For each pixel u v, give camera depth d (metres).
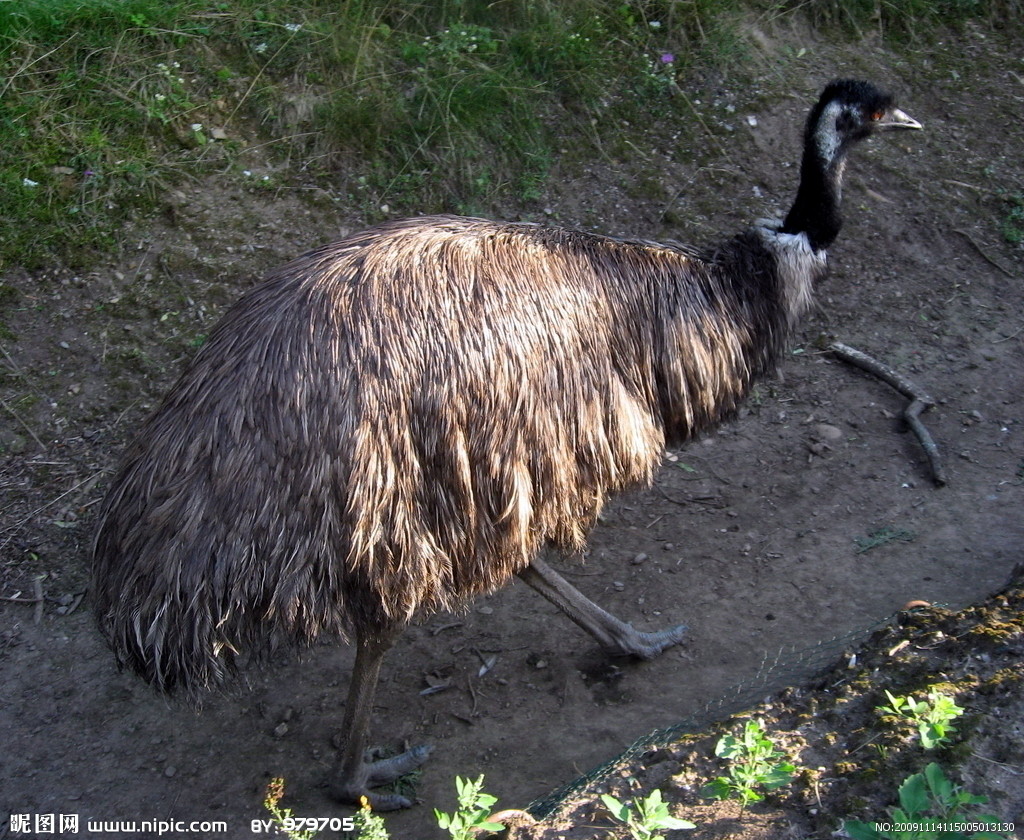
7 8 5.75
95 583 3.12
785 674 3.66
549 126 6.11
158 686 3.04
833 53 6.80
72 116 5.55
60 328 5.02
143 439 3.13
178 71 5.84
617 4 6.67
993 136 6.50
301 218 5.52
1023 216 6.07
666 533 4.64
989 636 3.03
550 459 3.20
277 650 3.15
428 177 5.77
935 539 4.47
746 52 6.59
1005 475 4.79
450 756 3.71
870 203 6.08
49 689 3.98
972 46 7.00
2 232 5.18
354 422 2.92
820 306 5.65
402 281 3.14
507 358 3.13
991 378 5.31
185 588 2.88
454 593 3.20
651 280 3.57
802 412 5.19
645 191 5.92
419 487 3.01
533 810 2.98
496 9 6.48
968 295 5.76
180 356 5.01
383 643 3.28
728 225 5.84
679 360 3.58
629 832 2.57
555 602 3.91
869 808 2.50
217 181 5.55
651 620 4.22
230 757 3.76
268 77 5.95
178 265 5.25
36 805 3.59
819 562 4.41
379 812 3.51
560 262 3.40
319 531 2.89
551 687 3.97
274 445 2.91
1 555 4.40
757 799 2.52
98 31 5.85
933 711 2.65
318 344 3.00
